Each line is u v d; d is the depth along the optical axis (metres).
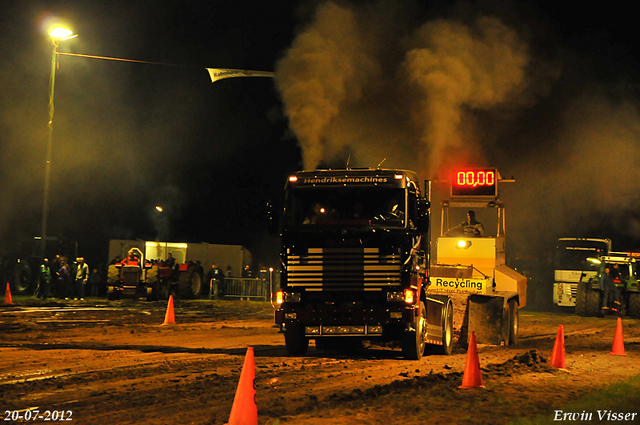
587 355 15.81
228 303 35.41
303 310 14.30
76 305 30.89
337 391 10.72
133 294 35.06
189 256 42.34
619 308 30.55
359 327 14.23
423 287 15.23
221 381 11.41
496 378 11.88
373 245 14.30
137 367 13.06
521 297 20.00
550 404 9.61
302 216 14.59
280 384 11.30
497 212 20.98
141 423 8.46
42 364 13.40
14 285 42.47
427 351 16.16
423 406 9.30
